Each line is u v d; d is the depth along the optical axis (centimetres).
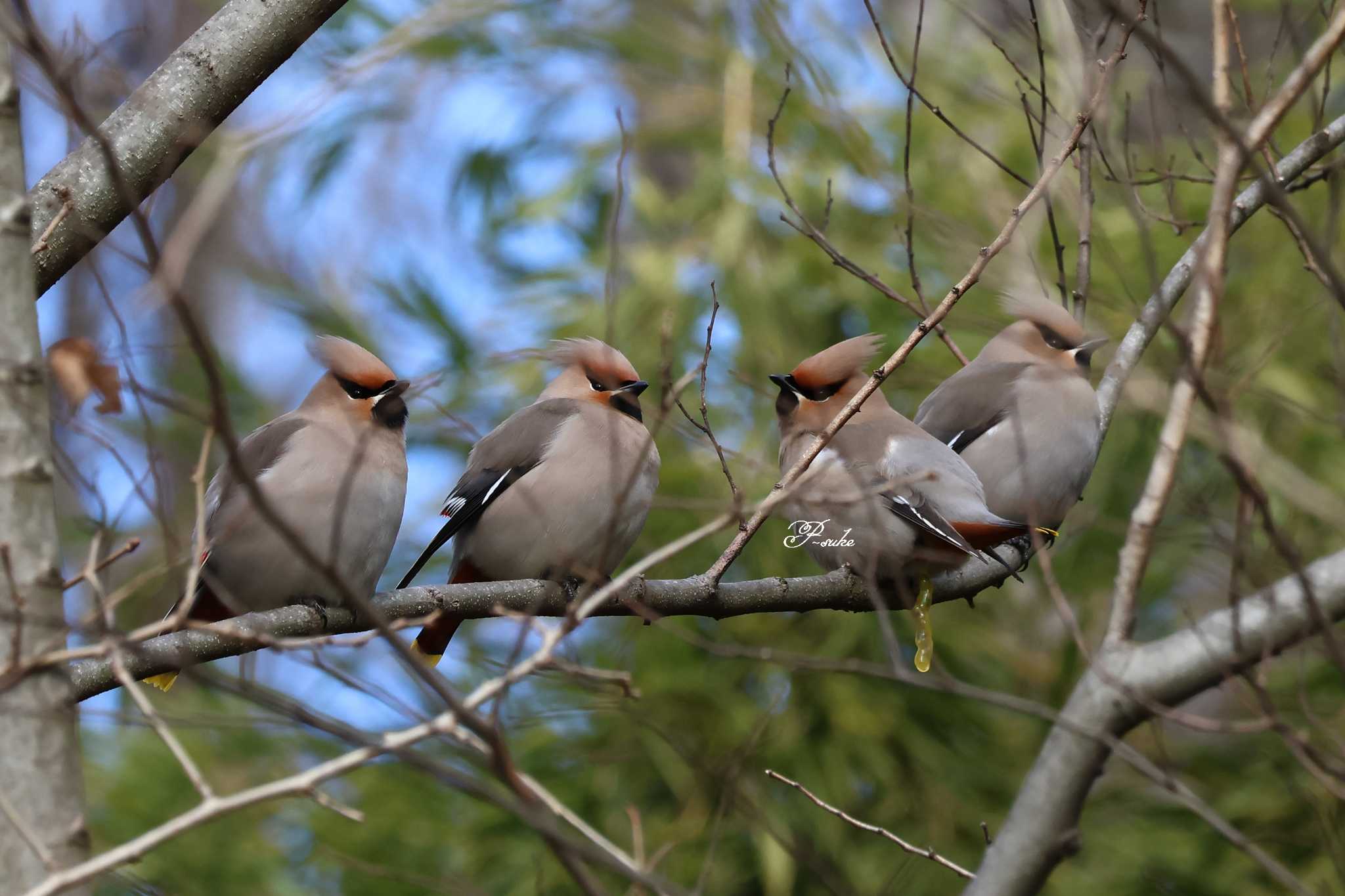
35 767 452
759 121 1423
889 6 1497
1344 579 506
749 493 1227
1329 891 1070
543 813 490
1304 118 1302
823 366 911
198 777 438
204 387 1381
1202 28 1361
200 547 492
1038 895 493
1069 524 1209
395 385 809
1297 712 1214
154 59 1781
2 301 467
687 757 651
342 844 1252
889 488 611
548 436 874
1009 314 1208
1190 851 1248
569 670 489
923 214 1016
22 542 463
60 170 655
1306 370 1293
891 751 1288
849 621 1280
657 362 1302
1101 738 494
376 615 441
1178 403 529
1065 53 1005
